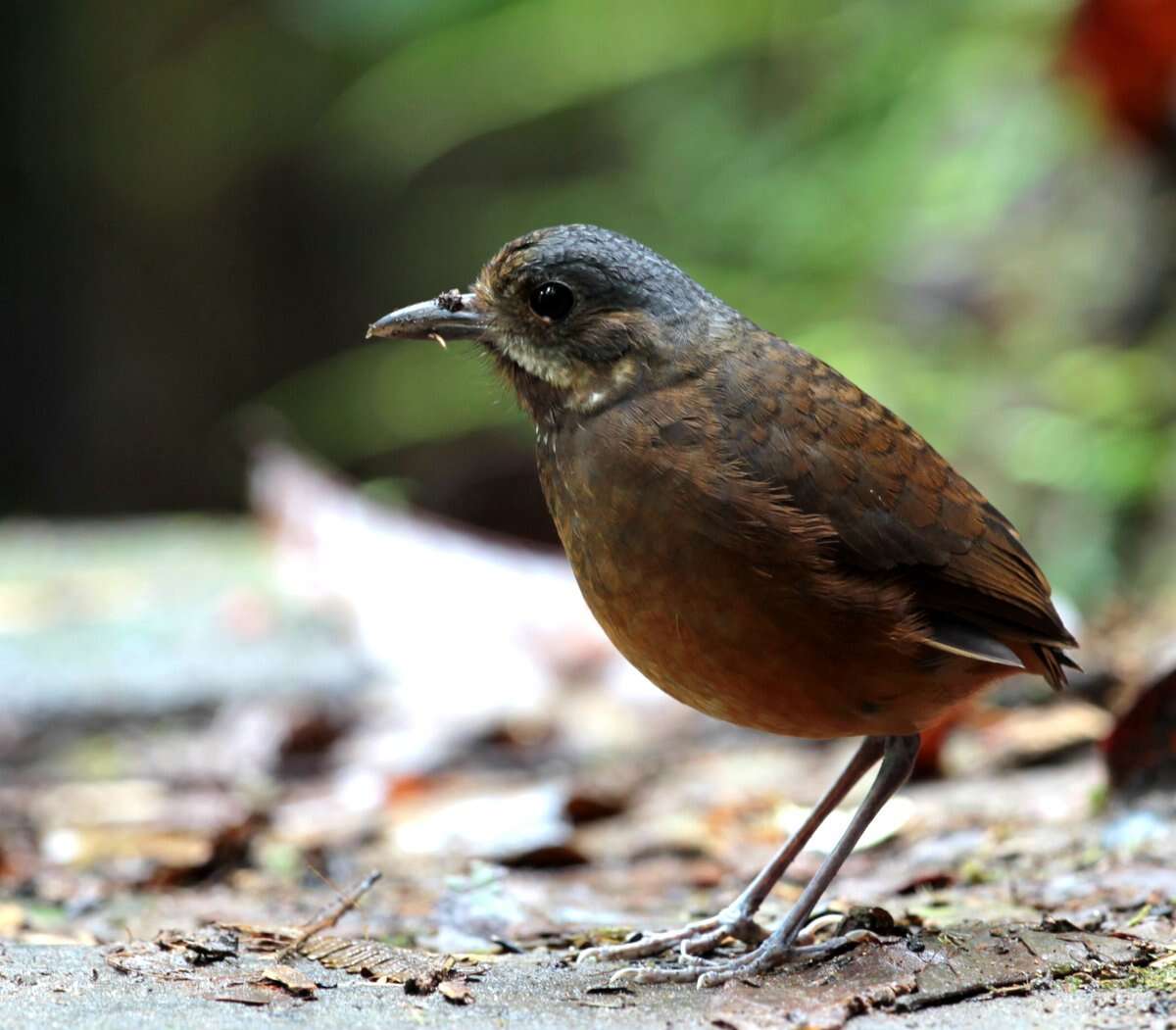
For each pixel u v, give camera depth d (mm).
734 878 8602
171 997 5758
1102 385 15859
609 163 23516
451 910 7770
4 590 16094
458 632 13297
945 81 18406
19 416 25391
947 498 6773
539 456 7012
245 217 25375
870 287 18172
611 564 6555
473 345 7324
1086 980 5938
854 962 6184
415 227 25125
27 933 7449
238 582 16125
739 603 6371
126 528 20125
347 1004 5758
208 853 8961
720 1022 5523
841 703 6609
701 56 20172
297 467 15398
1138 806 8406
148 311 25344
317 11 22016
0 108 25109
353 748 11930
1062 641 7035
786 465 6477
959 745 10727
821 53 19484
